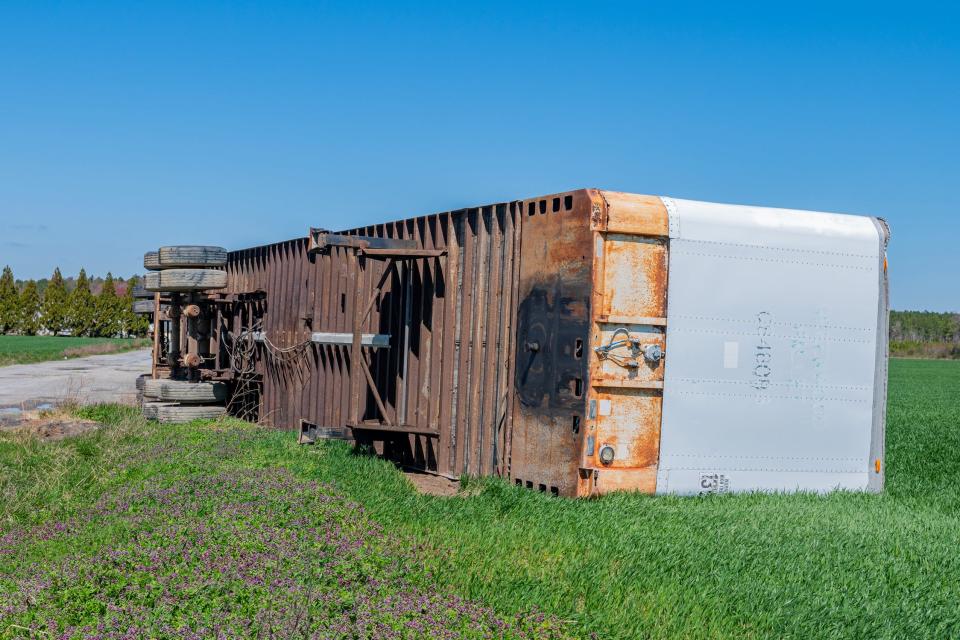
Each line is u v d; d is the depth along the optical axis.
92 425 15.35
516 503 9.08
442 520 8.31
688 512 8.77
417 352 12.55
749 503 9.51
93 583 6.16
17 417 16.52
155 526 8.03
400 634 5.21
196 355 17.83
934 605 6.28
